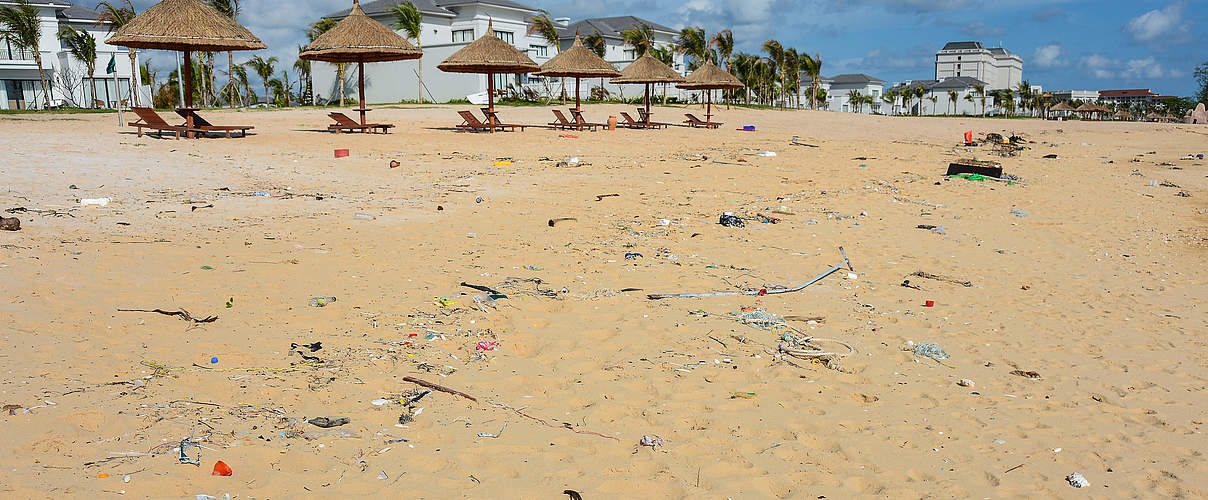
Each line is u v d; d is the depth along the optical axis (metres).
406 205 11.21
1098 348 6.43
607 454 4.05
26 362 4.55
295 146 18.19
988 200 14.66
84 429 3.80
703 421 4.54
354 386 4.70
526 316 6.41
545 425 4.37
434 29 51.06
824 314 7.02
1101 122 52.53
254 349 5.19
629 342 5.91
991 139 29.03
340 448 3.88
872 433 4.50
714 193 14.02
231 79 40.91
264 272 7.07
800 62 63.06
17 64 39.84
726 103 50.91
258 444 3.84
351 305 6.30
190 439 3.80
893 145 26.75
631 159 18.81
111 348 4.95
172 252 7.52
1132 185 17.36
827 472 3.98
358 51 20.83
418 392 4.71
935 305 7.61
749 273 8.41
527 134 23.89
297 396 4.48
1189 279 9.16
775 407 4.82
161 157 14.77
